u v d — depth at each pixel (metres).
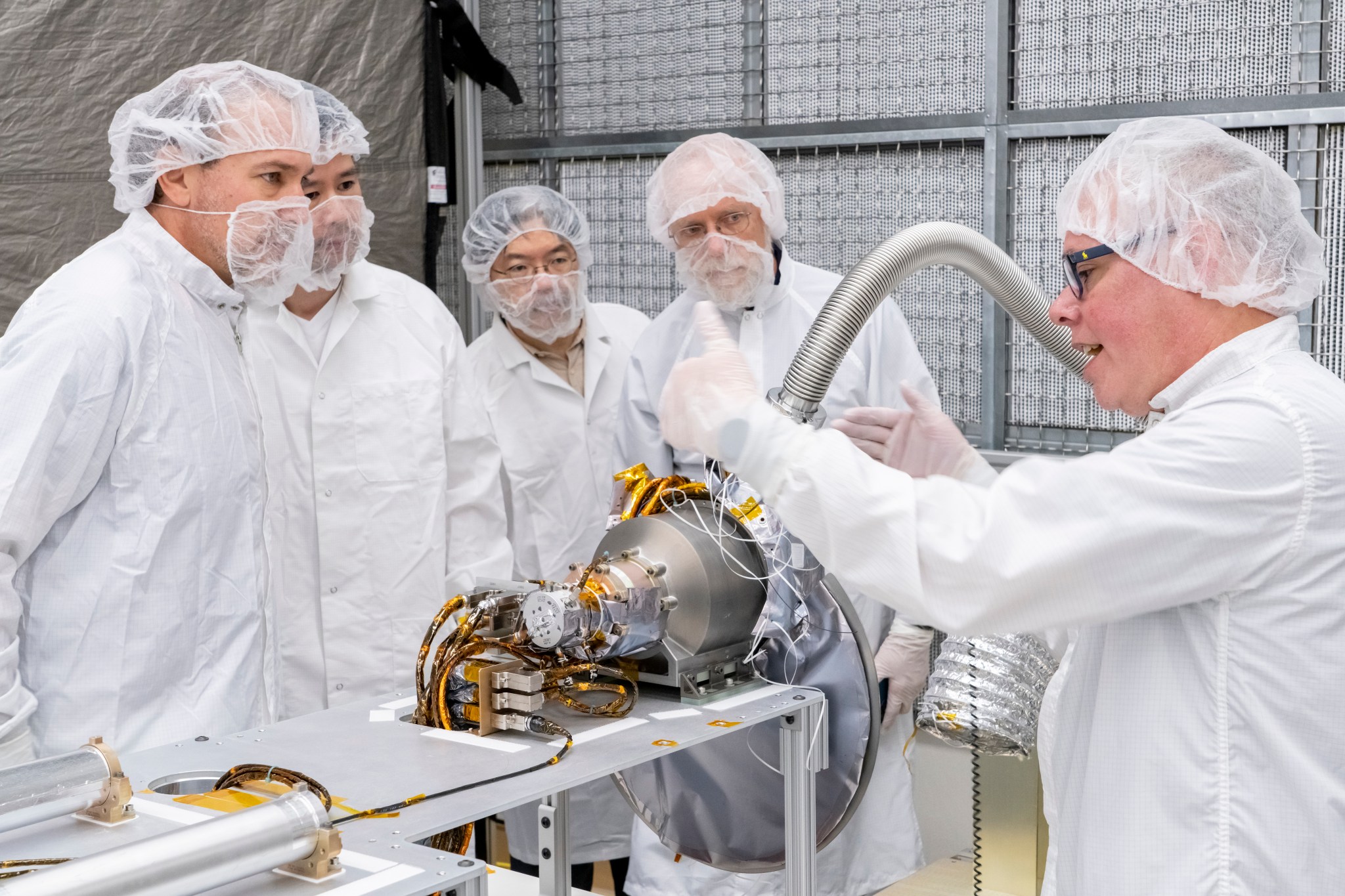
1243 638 1.05
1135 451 1.05
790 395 1.28
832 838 1.61
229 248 1.64
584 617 1.35
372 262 2.85
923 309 2.73
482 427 2.41
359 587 2.28
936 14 2.64
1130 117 2.42
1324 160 2.28
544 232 2.53
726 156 2.17
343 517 2.27
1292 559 1.03
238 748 1.33
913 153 2.73
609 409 2.74
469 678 1.38
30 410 1.43
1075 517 1.03
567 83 3.22
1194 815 1.07
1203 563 1.03
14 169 2.34
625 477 1.64
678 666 1.46
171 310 1.62
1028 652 1.55
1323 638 1.04
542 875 1.79
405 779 1.21
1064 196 1.19
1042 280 2.60
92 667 1.53
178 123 1.59
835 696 1.54
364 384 2.28
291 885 0.98
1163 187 1.09
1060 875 1.20
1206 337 1.12
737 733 1.59
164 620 1.57
